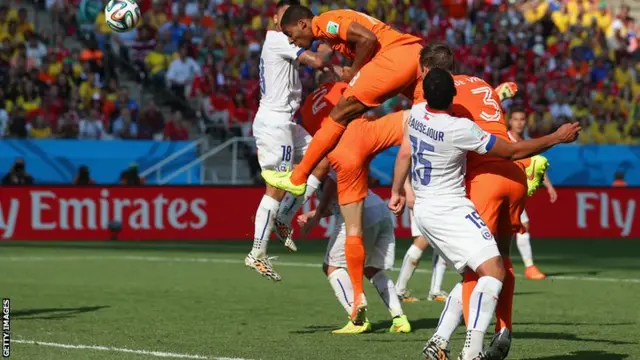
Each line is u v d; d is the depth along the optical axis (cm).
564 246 3625
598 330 1527
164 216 3841
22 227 3706
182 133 4191
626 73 5288
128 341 1381
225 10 4872
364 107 1338
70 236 3753
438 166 1112
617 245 3675
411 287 2217
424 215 1121
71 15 4562
